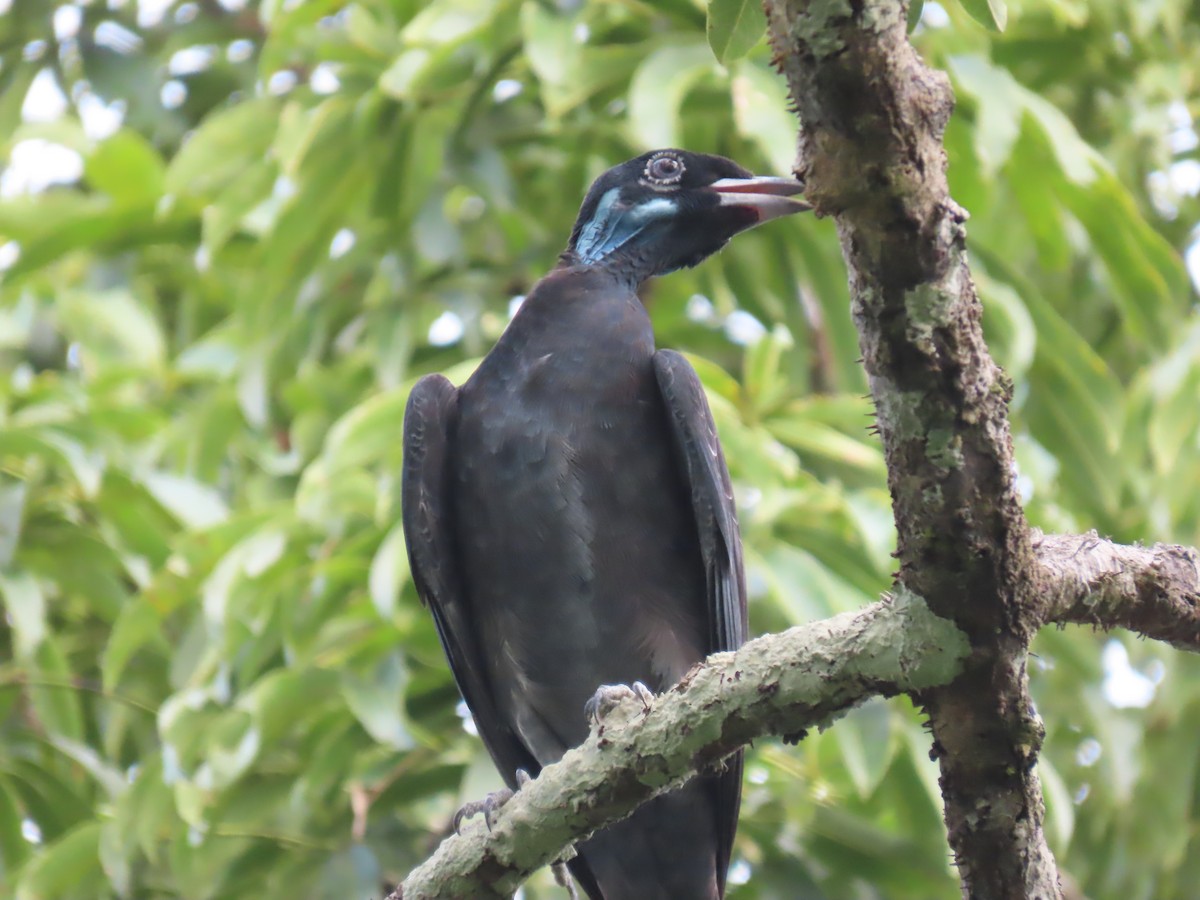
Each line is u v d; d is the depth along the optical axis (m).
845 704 5.50
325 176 11.22
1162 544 5.93
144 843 9.71
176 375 12.52
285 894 10.02
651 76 9.73
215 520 11.09
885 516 9.52
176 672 10.52
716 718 5.69
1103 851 12.42
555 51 10.02
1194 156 14.06
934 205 4.57
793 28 4.36
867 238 4.62
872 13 4.29
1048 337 11.43
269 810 10.36
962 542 4.99
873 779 8.95
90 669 12.37
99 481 10.79
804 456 10.84
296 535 10.04
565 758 6.18
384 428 9.57
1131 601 5.71
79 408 11.43
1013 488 4.98
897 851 10.07
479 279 12.17
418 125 11.33
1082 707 11.83
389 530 9.70
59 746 10.84
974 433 4.86
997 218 12.50
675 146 9.62
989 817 5.45
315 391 12.01
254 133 11.74
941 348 4.74
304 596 9.97
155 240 12.82
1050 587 5.37
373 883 9.66
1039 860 5.52
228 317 13.80
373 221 11.84
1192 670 11.80
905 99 4.42
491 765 9.45
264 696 9.38
